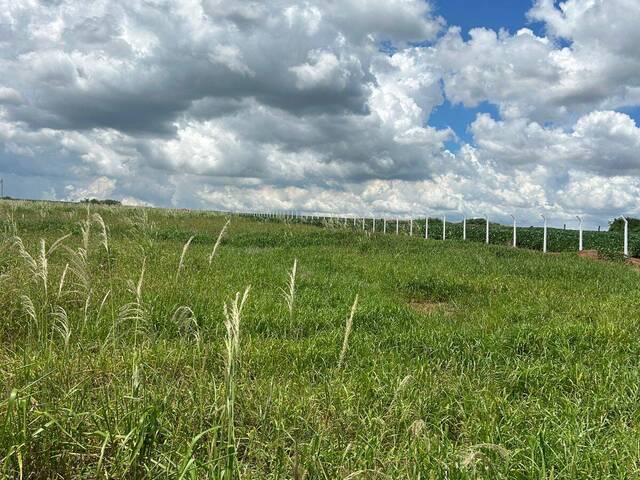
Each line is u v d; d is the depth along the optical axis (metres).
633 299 10.84
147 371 5.07
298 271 12.62
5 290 7.79
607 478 3.80
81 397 4.20
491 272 14.44
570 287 12.55
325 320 8.25
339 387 5.23
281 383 5.42
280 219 40.53
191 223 28.28
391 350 6.93
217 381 5.06
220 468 3.15
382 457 3.97
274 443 3.86
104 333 6.61
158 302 8.03
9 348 5.95
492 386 5.79
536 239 34.88
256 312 8.20
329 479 3.65
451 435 4.79
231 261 13.65
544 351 7.15
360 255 17.16
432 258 17.03
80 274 6.14
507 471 3.80
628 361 6.75
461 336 7.64
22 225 19.98
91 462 3.64
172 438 3.84
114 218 26.98
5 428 3.39
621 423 4.82
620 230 52.78
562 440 4.32
